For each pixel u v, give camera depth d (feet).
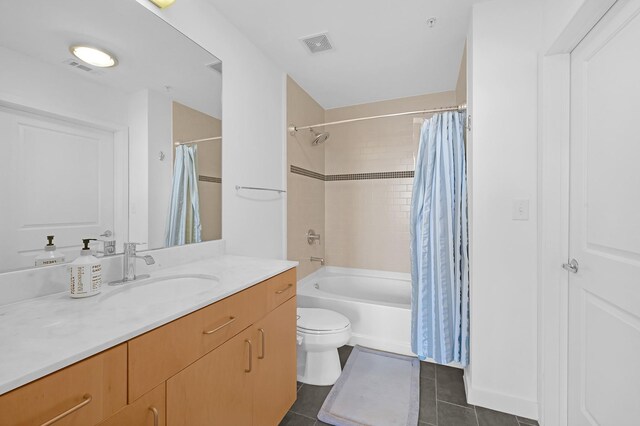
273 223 7.46
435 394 5.72
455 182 6.21
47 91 3.19
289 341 4.73
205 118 5.25
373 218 10.52
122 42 3.93
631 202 3.23
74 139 3.44
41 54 3.14
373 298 10.17
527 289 5.03
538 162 4.89
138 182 4.17
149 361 2.40
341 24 5.94
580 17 3.69
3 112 2.85
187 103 4.90
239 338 3.51
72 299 3.01
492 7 5.15
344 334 6.09
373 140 10.52
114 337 2.12
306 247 9.44
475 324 5.33
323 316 6.55
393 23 5.89
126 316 2.53
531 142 4.98
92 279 3.08
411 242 6.55
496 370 5.23
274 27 6.01
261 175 6.90
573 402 4.37
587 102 4.07
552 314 4.63
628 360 3.29
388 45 6.70
